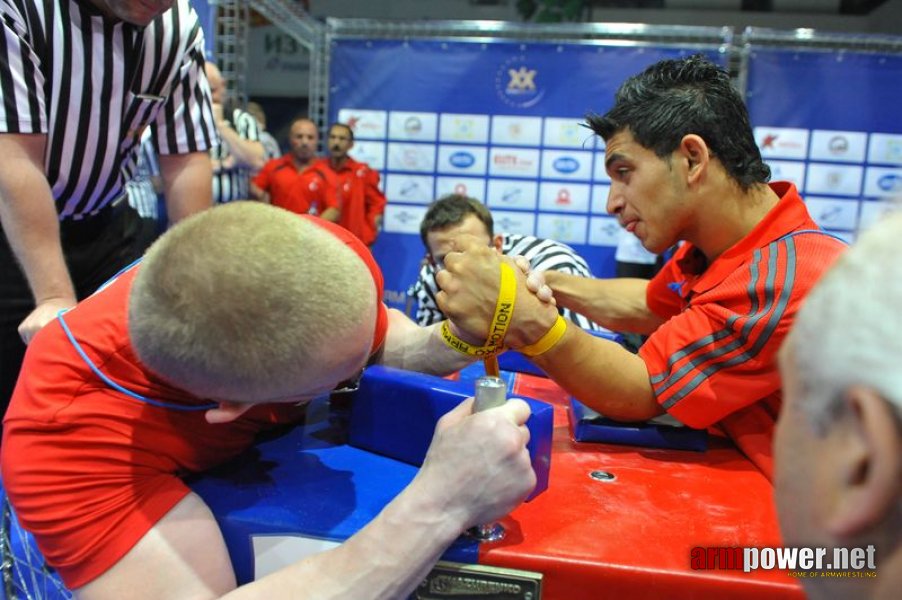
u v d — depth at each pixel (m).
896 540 0.33
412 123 3.80
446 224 1.94
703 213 0.90
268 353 0.53
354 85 3.80
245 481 0.75
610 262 3.81
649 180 0.90
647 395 0.89
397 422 0.80
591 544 0.64
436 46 3.71
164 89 1.42
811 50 3.45
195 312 0.53
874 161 3.51
